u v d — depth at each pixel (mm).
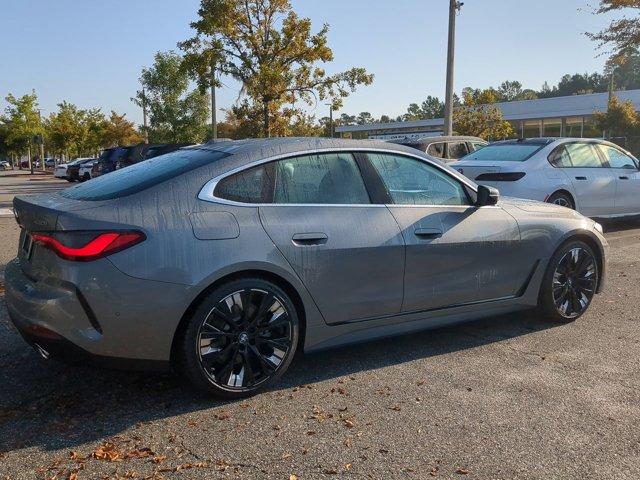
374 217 4238
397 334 4438
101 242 3367
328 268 4000
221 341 3680
